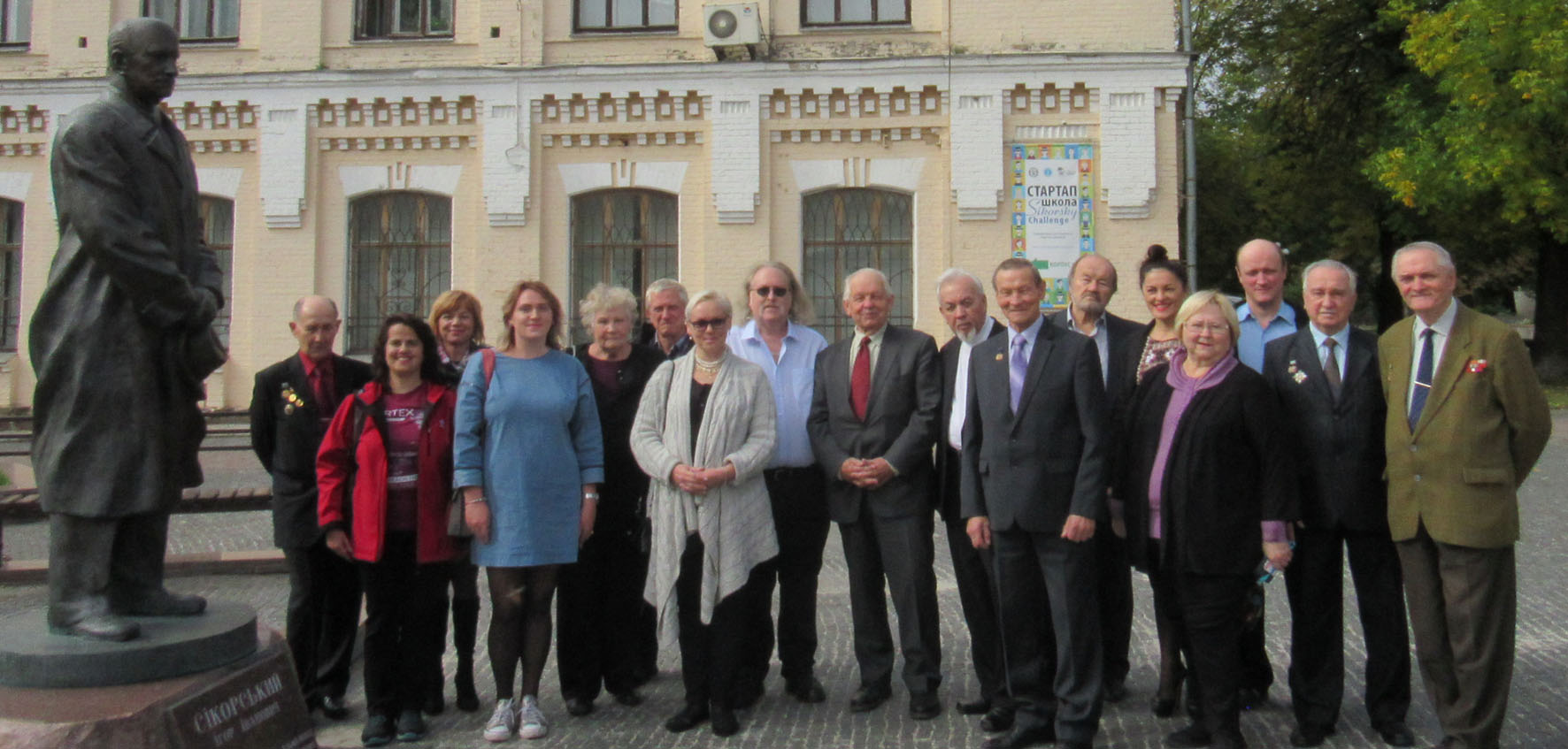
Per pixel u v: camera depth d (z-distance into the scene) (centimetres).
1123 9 1325
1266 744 460
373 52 1420
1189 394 449
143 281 373
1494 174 1563
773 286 543
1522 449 421
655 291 573
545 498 481
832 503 513
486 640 649
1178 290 514
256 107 1409
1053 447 454
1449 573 422
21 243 1493
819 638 639
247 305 1423
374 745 472
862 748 464
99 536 386
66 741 333
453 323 555
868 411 504
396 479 480
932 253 1355
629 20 1403
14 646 369
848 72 1346
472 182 1400
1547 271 2159
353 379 516
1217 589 441
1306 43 2150
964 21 1347
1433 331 434
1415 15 1688
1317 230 2617
